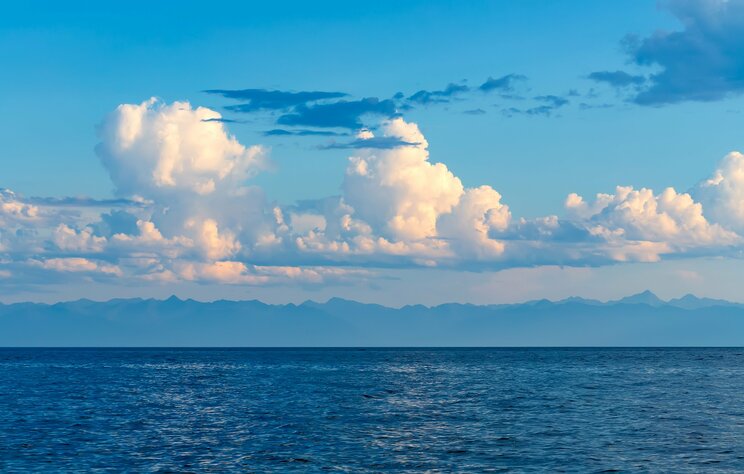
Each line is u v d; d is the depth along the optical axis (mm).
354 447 67312
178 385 143125
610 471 56969
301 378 166625
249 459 61875
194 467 58844
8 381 155250
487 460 61188
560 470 57375
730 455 62844
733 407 97750
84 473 56750
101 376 175500
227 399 111938
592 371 196500
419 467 58625
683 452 64188
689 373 183750
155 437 73125
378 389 131375
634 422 82688
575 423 82188
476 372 192875
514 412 93062
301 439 71812
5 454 64062
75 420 85938
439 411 94562
